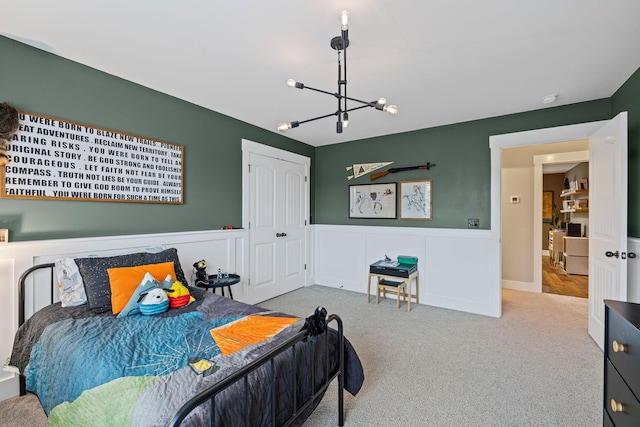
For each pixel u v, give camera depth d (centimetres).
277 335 146
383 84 249
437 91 262
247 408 103
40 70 197
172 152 274
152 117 259
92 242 215
